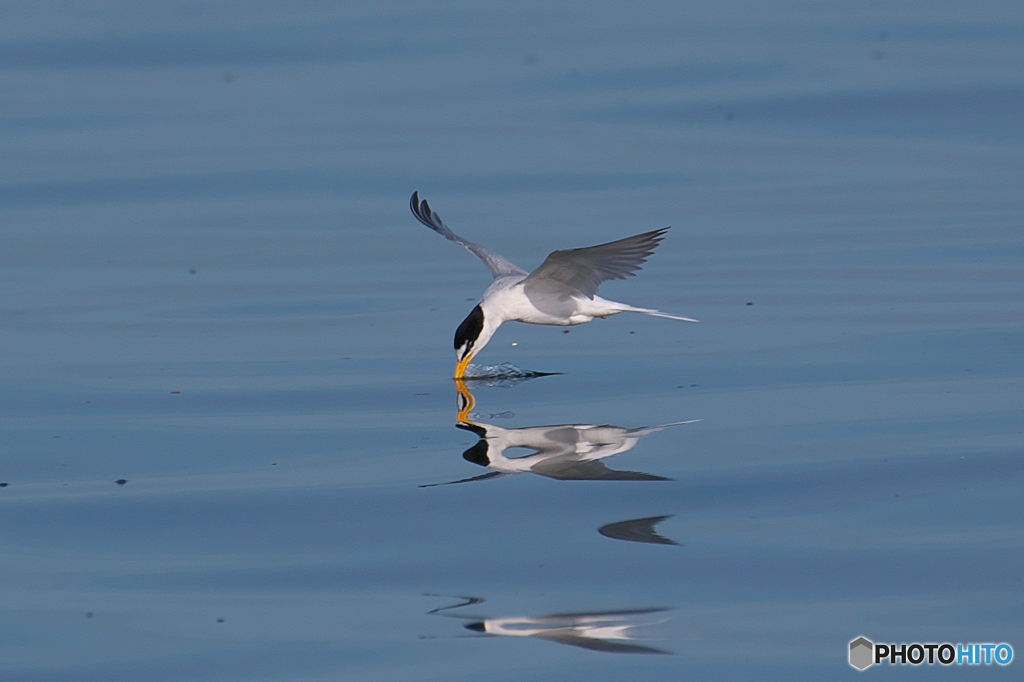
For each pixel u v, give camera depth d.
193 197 22.89
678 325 15.47
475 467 10.66
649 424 11.70
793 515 9.47
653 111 27.44
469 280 18.00
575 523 9.47
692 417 11.85
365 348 14.83
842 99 27.50
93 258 19.34
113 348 14.93
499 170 24.11
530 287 13.03
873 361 13.48
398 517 9.71
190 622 8.21
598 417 11.98
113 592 8.68
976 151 24.33
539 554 8.98
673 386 12.94
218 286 17.81
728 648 7.68
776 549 8.91
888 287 16.67
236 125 27.33
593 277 12.66
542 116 27.38
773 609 8.10
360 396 12.97
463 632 7.98
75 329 15.77
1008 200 21.06
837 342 14.30
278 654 7.79
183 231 20.88
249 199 22.73
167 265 18.97
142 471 10.90
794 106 27.33
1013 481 9.90
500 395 12.87
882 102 27.27
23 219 21.59
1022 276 16.80
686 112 27.31
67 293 17.47
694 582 8.50
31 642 8.00
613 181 23.30
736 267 18.09
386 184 23.50
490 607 8.27
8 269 18.75
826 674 7.34
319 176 24.00
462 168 24.28
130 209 22.19
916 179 22.72
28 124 27.39
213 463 11.06
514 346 14.88
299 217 21.67
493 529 9.43
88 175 24.09
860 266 17.78
